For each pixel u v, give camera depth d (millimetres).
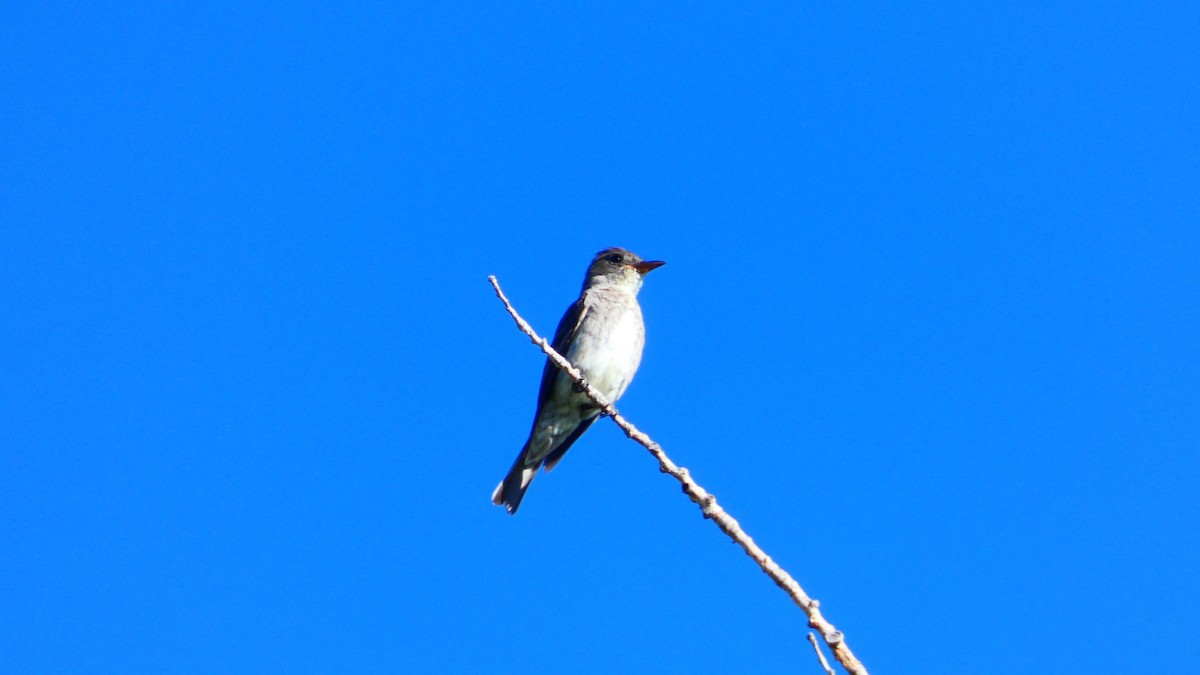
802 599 6664
